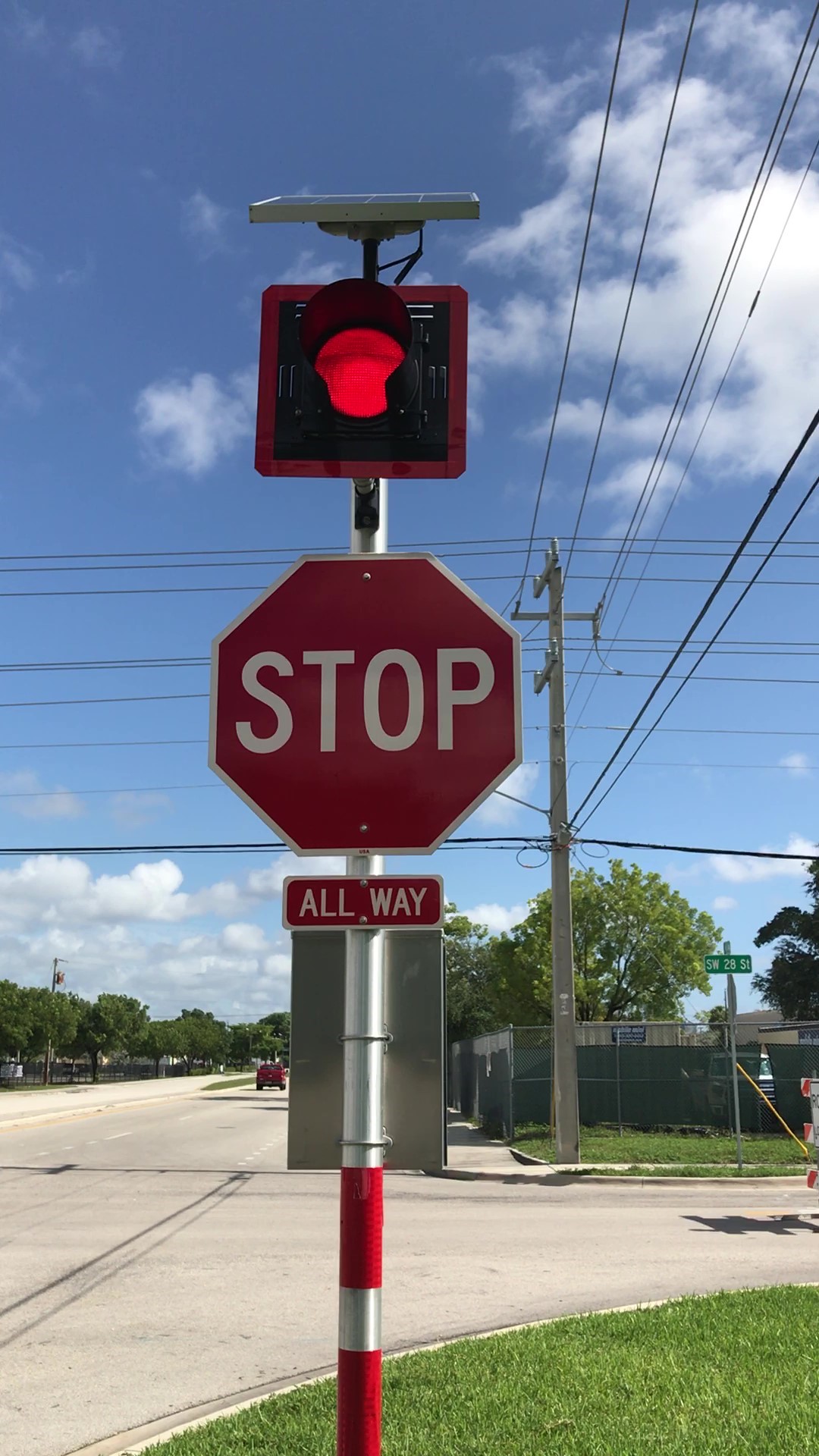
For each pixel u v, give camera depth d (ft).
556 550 69.97
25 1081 281.13
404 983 9.50
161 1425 18.58
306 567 10.32
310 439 10.87
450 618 10.18
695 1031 86.99
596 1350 21.27
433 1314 26.27
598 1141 70.69
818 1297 25.93
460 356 11.06
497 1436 16.43
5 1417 19.19
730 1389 18.70
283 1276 30.68
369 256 11.28
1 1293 28.60
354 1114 9.12
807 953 152.76
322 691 10.10
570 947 63.93
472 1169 59.41
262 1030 565.12
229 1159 63.98
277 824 9.93
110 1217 41.27
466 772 9.90
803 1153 63.57
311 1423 17.24
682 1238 37.58
